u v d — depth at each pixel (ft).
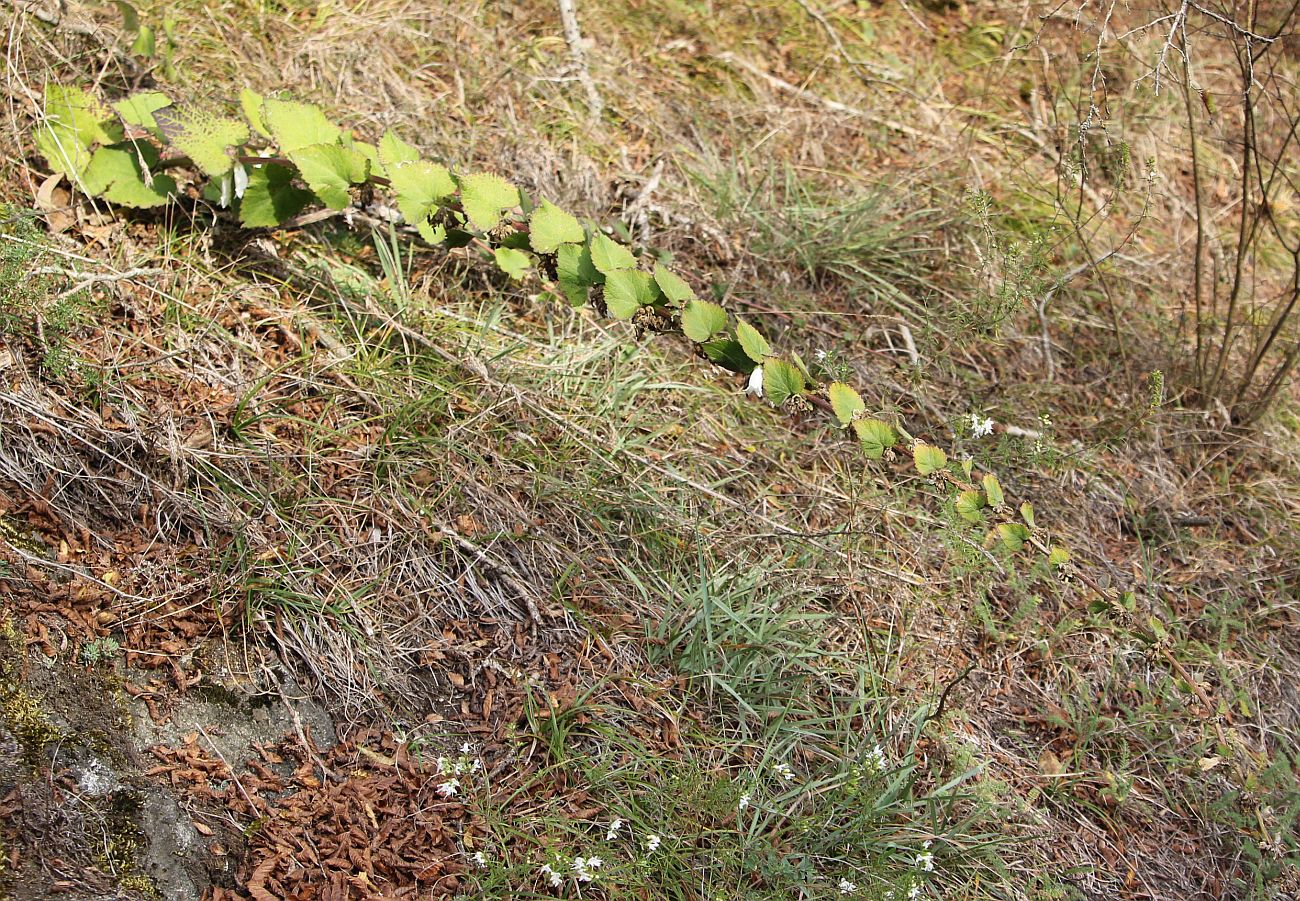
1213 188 15.23
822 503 10.78
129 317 9.45
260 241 10.47
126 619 8.08
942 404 11.96
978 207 11.19
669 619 9.38
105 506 8.49
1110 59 15.49
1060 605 10.75
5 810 6.77
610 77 13.62
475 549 9.23
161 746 7.80
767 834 8.52
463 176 9.89
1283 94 15.39
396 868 7.79
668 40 14.53
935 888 8.56
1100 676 10.53
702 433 11.01
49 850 6.84
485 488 9.63
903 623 10.14
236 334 9.80
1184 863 9.60
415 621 8.93
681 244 12.27
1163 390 12.58
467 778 8.28
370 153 10.44
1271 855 9.68
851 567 10.23
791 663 9.43
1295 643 11.27
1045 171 14.48
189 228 10.34
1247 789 9.84
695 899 7.97
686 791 8.26
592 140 12.85
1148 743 10.12
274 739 8.20
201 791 7.70
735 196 12.80
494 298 11.23
